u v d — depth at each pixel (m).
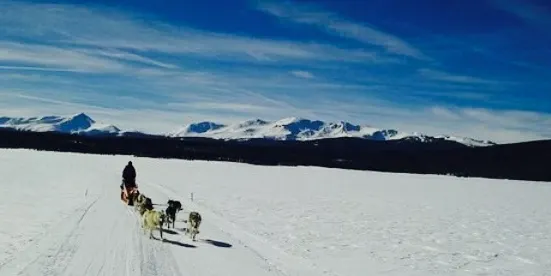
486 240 18.67
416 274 13.03
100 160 65.00
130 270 10.66
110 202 22.03
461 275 13.28
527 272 13.96
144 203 17.20
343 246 15.98
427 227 21.08
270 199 28.22
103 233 14.52
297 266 12.59
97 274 10.20
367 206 27.36
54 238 13.38
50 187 27.89
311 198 30.00
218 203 24.92
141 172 45.53
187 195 27.66
